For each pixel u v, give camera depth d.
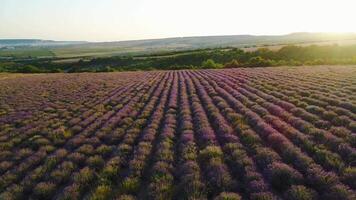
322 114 18.39
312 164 10.60
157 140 15.41
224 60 122.25
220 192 9.44
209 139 14.58
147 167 12.02
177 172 11.06
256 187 9.34
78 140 15.95
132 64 138.25
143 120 19.91
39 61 181.62
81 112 25.19
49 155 14.13
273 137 13.70
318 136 13.80
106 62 149.50
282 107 21.61
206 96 28.94
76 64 152.25
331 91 26.22
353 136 13.16
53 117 23.69
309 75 42.50
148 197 9.39
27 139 17.62
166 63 129.25
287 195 8.80
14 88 50.19
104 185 10.35
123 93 36.72
